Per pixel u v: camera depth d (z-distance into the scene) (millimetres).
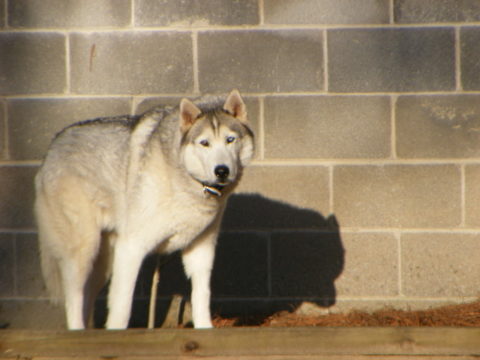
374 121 20109
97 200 16703
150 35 20219
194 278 17141
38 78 20297
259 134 20266
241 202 20422
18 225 20312
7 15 20172
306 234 20344
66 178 16781
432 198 20047
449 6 19875
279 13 20094
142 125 16484
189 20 20172
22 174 20328
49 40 20250
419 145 20047
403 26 19953
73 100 20344
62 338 11961
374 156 20125
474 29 19844
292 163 20250
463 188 19969
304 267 20406
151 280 20562
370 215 20188
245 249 20516
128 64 20297
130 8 20172
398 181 20109
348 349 11602
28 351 11977
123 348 11852
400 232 20125
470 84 19938
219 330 11812
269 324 19375
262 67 20172
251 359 11727
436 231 20062
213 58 20219
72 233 16828
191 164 15328
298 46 20094
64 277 17000
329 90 20125
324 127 20172
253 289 20531
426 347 11500
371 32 20000
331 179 20219
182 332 11852
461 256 20016
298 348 11672
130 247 15820
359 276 20281
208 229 16859
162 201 15602
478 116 19953
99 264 17922
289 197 20344
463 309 19438
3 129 20312
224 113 15844
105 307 20531
